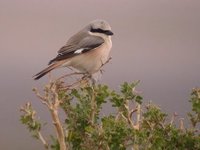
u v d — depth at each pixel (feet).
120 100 30.07
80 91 30.60
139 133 28.19
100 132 28.02
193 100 30.48
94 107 30.25
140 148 28.55
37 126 29.17
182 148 29.86
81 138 29.96
